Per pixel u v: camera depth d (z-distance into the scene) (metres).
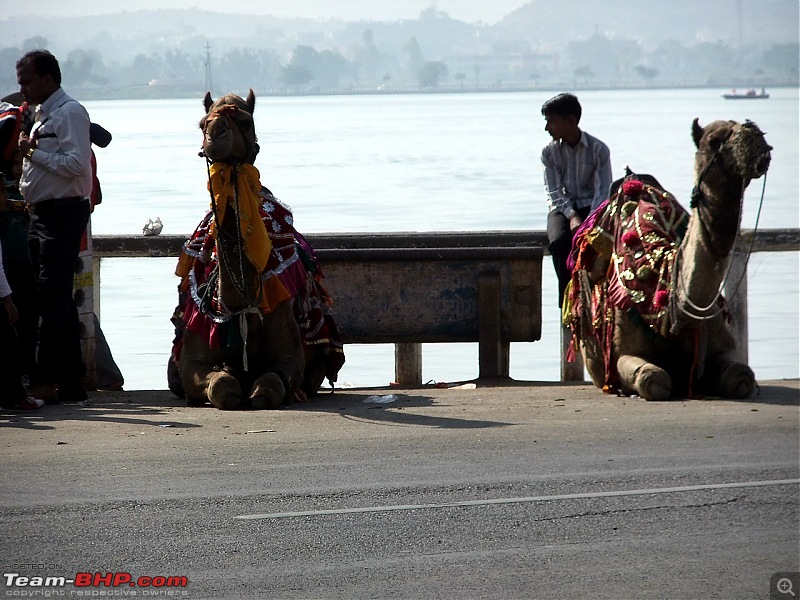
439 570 18.27
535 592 17.42
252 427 27.02
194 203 107.44
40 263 29.91
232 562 18.61
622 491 21.81
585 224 31.88
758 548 19.08
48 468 23.50
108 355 34.81
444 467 23.42
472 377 47.16
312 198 115.44
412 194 119.06
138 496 21.69
